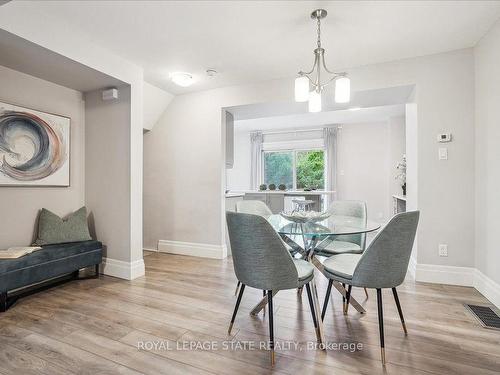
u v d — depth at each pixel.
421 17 2.12
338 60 2.86
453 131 2.66
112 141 2.99
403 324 1.79
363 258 1.62
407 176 3.40
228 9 2.03
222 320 2.02
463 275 2.65
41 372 1.45
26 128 2.62
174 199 3.97
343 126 6.55
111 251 3.01
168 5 1.98
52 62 2.37
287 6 1.99
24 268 2.26
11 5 1.89
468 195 2.63
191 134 3.85
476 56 2.55
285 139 7.13
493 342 1.71
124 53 2.70
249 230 1.57
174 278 2.93
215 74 3.21
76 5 1.99
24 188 2.65
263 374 1.44
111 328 1.90
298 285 1.68
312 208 5.96
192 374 1.44
